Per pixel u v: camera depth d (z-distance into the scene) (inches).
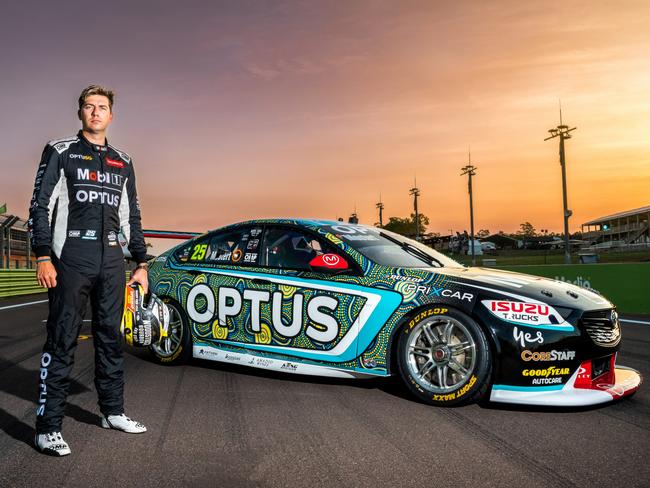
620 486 86.7
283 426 116.9
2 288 566.9
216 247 178.9
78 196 102.7
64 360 101.7
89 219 103.6
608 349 131.2
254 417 123.2
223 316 166.1
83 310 104.7
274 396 141.2
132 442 106.8
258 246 168.9
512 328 127.1
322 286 150.9
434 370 135.9
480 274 146.1
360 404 133.9
